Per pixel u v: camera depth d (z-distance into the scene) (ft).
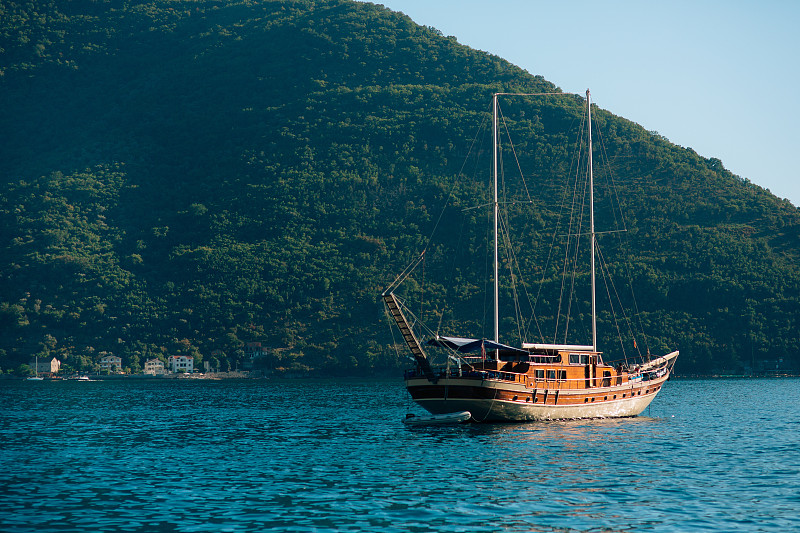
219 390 563.48
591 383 242.58
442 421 229.04
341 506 126.31
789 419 272.51
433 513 121.70
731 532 112.16
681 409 326.24
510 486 140.26
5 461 173.06
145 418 288.71
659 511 122.83
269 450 188.03
